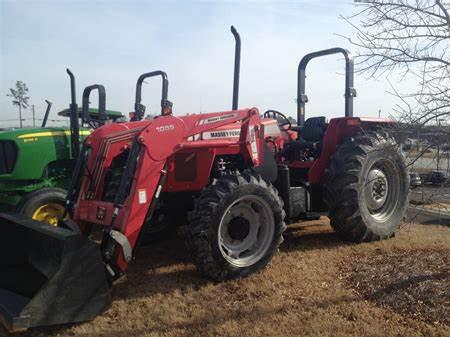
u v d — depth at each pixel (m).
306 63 7.16
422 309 3.80
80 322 3.77
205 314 3.87
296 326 3.60
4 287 4.21
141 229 4.33
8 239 4.59
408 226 7.15
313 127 6.96
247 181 4.75
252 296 4.25
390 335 3.44
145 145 4.36
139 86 7.50
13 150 6.27
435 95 3.77
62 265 3.62
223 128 5.11
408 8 3.86
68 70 6.54
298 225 7.16
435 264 4.73
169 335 3.54
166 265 5.19
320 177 6.33
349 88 6.37
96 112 8.52
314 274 4.76
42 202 5.89
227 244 4.81
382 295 4.11
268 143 6.54
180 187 5.05
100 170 4.80
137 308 4.03
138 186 4.30
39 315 3.51
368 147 5.97
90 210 4.56
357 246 5.82
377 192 6.21
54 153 6.52
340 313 3.83
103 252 4.09
